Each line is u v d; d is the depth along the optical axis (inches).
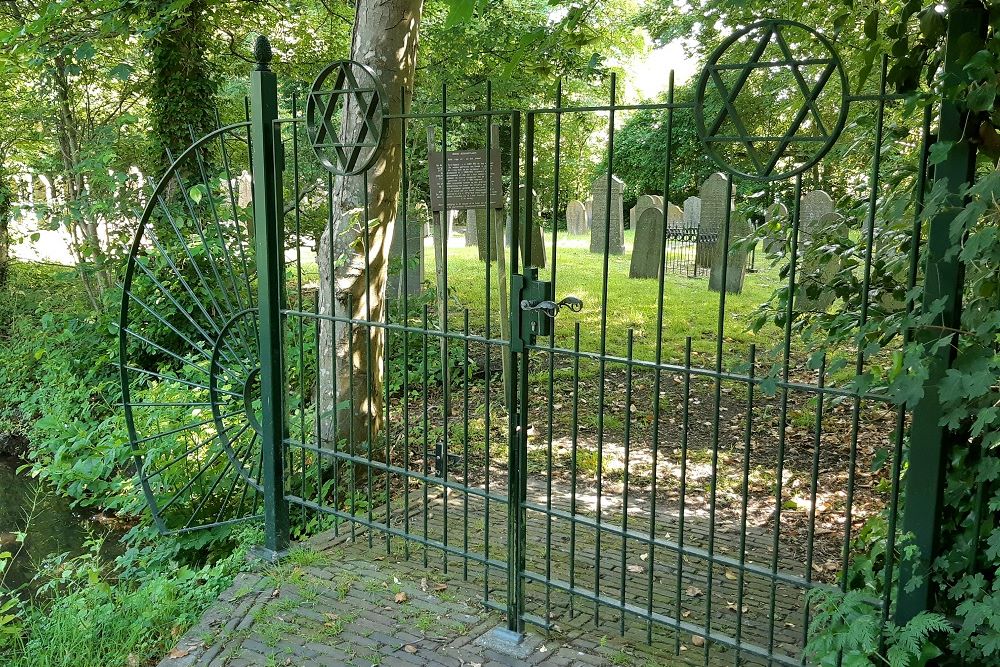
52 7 199.8
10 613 173.0
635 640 121.9
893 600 99.3
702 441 222.4
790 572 150.0
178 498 188.7
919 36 98.1
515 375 119.0
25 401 298.7
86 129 385.4
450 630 125.3
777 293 135.5
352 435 154.9
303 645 123.0
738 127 98.6
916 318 85.8
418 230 342.6
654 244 441.7
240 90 438.3
